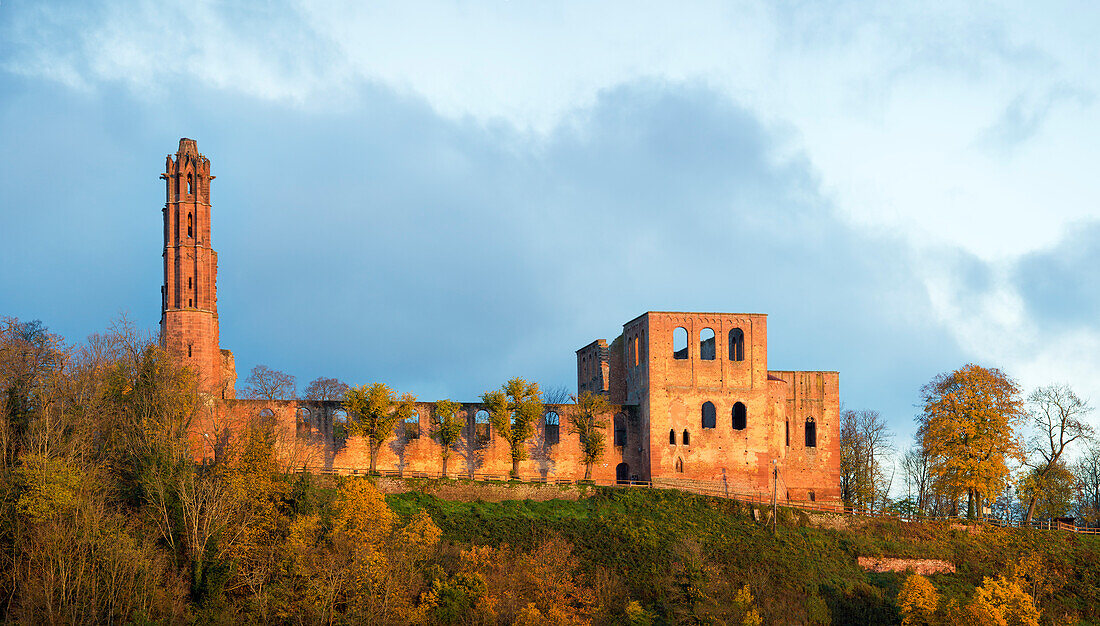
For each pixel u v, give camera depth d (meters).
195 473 99.12
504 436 125.06
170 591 87.00
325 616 86.88
